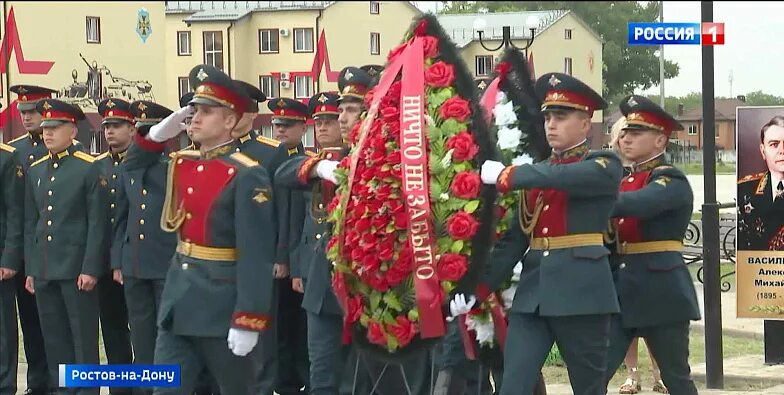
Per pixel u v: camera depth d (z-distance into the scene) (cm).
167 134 849
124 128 1095
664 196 845
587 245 775
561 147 791
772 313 1159
